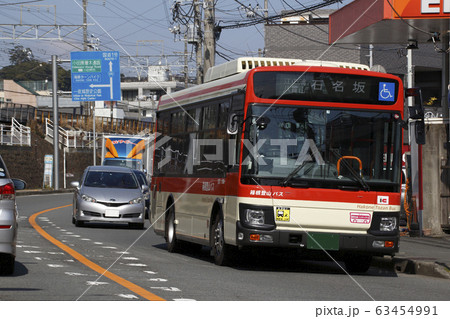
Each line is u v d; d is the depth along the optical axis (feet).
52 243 59.41
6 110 218.79
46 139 229.04
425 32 79.05
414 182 71.67
